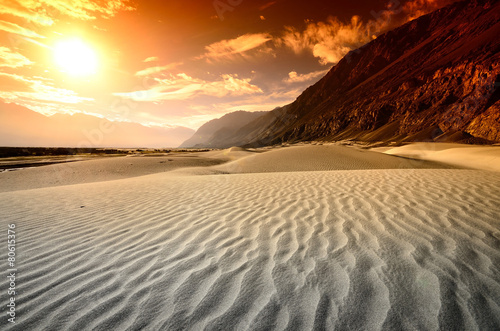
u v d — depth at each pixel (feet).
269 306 6.17
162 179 32.35
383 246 9.07
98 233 11.47
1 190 48.57
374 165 68.28
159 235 11.05
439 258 8.11
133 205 16.93
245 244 9.77
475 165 67.97
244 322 5.70
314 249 9.07
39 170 67.21
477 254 8.30
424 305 6.04
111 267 8.25
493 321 5.57
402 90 545.85
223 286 7.00
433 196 15.89
